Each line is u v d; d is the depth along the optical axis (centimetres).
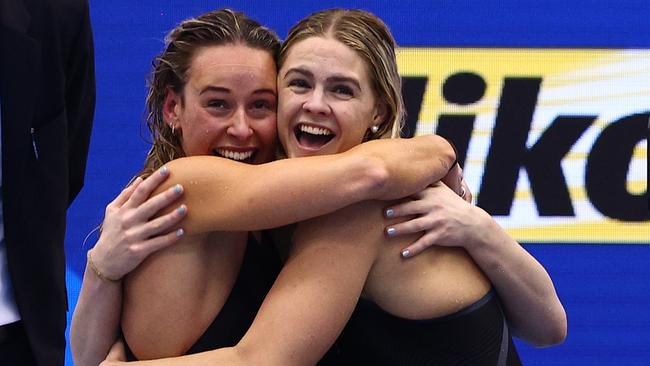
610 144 1416
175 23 1452
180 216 671
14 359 915
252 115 723
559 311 790
